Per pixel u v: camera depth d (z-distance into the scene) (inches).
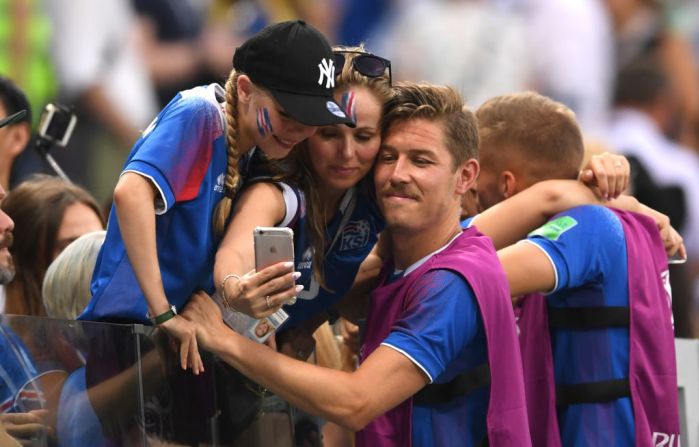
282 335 475.2
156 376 411.8
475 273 434.3
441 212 445.1
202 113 411.5
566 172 511.8
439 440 438.0
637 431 482.6
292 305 464.4
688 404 577.0
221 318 417.1
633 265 491.2
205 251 418.0
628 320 488.1
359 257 468.8
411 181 438.0
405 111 439.2
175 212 410.9
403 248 452.1
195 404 428.5
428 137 438.6
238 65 415.5
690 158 1137.4
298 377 411.8
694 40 1231.5
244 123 415.5
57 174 611.5
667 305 505.4
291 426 472.7
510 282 462.6
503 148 512.1
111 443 395.9
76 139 952.9
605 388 483.2
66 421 382.0
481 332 441.1
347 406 414.3
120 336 402.0
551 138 507.8
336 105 412.2
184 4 1011.3
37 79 940.0
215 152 415.2
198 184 411.5
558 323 490.0
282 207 426.0
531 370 488.7
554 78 1157.1
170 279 413.4
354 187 456.8
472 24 1130.7
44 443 373.1
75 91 956.6
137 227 395.2
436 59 1127.6
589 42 1165.1
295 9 1077.8
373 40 1131.3
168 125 407.5
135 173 398.9
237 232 411.2
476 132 456.1
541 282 468.1
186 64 1015.6
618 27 1206.3
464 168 453.4
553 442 478.9
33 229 544.7
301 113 402.0
